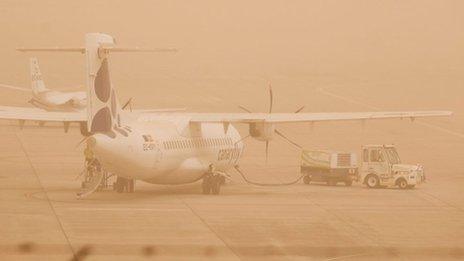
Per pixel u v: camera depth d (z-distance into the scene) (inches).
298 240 7145.7
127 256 6481.3
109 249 6697.8
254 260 6466.5
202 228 7534.5
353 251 6801.2
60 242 6909.5
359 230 7588.6
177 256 6525.6
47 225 7524.6
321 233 7431.1
